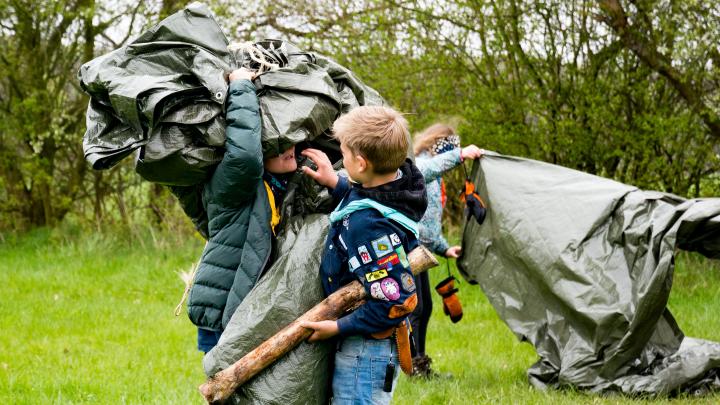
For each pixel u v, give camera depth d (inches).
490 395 172.7
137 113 103.9
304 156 114.9
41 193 471.2
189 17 114.0
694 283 307.9
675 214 171.6
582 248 177.5
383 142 96.8
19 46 443.2
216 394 97.8
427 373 192.7
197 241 404.2
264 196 108.7
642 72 322.3
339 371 101.9
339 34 362.0
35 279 339.3
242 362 98.3
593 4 315.6
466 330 254.1
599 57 325.4
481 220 187.9
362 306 98.3
